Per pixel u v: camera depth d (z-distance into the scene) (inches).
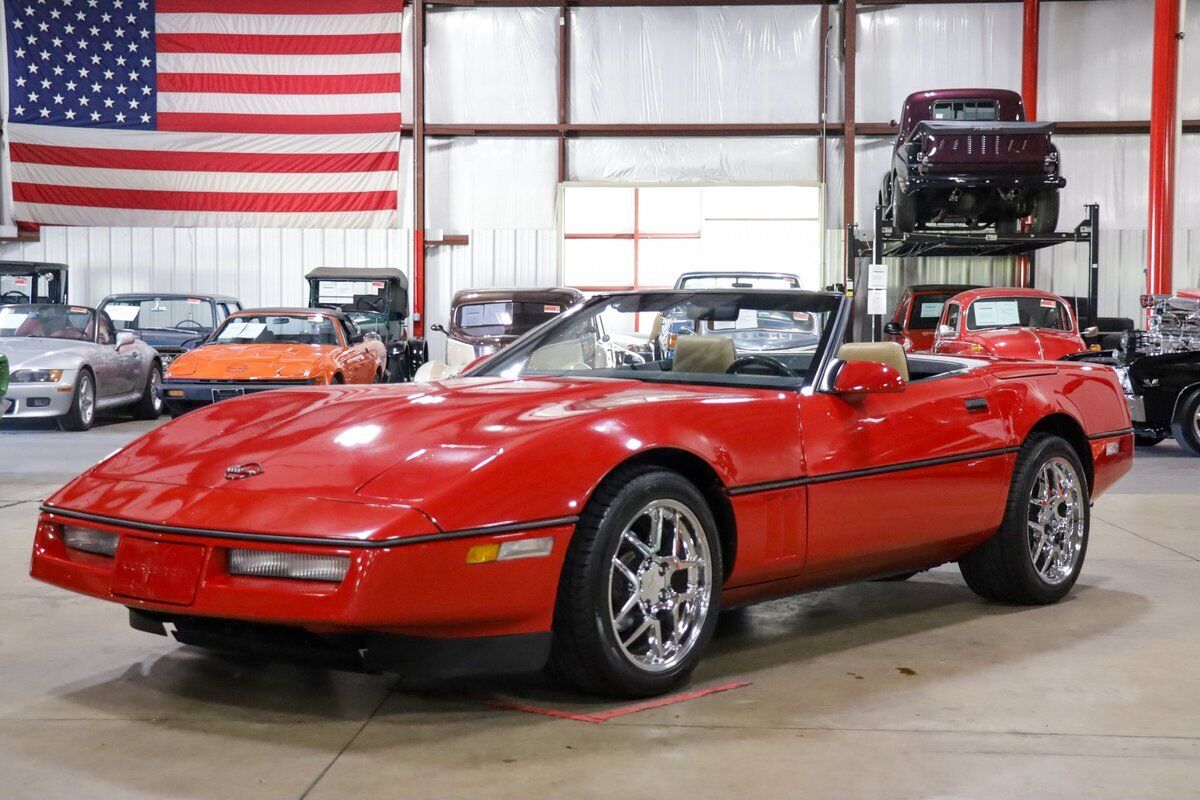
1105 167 706.2
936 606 156.3
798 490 124.7
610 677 108.7
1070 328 471.5
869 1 705.6
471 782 90.5
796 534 125.0
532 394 120.9
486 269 730.8
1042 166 514.6
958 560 158.2
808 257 717.9
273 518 98.6
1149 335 393.4
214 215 719.1
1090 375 170.1
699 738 101.1
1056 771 93.3
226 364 411.2
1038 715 108.1
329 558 96.5
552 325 154.9
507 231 729.6
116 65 708.0
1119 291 708.0
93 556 109.0
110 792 88.6
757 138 721.6
